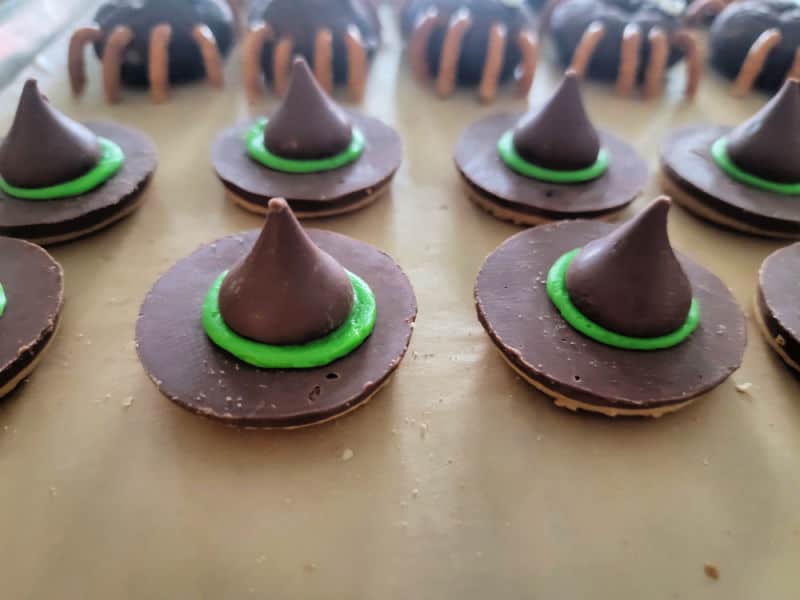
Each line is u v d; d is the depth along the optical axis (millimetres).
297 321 104
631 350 111
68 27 221
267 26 190
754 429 115
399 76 212
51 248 139
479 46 197
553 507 103
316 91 149
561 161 151
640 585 95
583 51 205
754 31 205
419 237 149
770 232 148
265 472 105
